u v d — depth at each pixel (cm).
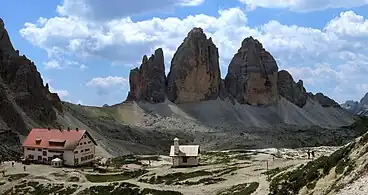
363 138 6406
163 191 10312
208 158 19638
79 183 12275
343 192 5234
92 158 17538
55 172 14250
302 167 7731
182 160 14900
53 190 11894
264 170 11144
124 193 10781
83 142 16988
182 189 10450
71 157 16362
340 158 6481
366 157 5759
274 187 7388
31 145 17225
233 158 18050
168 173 12838
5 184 13025
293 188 6794
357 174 5506
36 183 12669
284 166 10906
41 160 16988
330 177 6156
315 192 6038
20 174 13888
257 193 7594
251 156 18300
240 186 9312
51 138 17138
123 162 19800
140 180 12769
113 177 13900
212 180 11119
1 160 19062
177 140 15062
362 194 4862
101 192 11212
